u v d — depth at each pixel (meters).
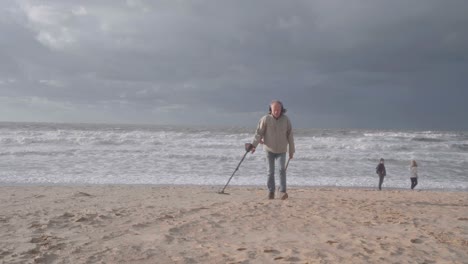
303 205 6.82
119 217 5.53
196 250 3.88
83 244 4.03
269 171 7.97
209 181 16.23
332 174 19.23
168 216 5.64
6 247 3.88
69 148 26.42
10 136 32.72
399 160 24.77
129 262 3.45
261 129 7.88
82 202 7.50
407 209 6.71
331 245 4.13
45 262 3.42
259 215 5.81
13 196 8.65
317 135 49.91
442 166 23.28
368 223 5.36
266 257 3.65
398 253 3.83
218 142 31.20
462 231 4.94
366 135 47.28
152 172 18.36
